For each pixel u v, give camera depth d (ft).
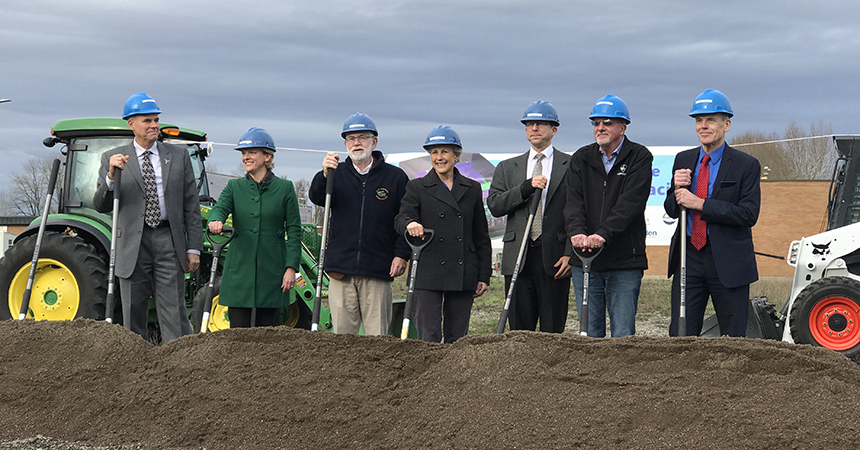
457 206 17.42
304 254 26.55
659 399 11.41
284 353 13.47
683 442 10.64
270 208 18.80
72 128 24.75
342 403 12.39
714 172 16.35
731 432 10.67
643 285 51.03
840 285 23.30
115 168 17.19
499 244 57.52
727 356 12.07
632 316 16.61
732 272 15.66
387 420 12.01
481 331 32.12
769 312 25.55
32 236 23.68
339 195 17.63
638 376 11.99
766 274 58.29
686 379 11.78
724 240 15.79
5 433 12.75
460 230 17.42
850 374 11.69
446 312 17.80
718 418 10.89
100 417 12.86
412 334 25.29
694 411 11.08
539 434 11.11
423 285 17.24
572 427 11.16
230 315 18.81
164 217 18.07
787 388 11.33
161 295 18.01
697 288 16.31
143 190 17.80
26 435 12.70
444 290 17.24
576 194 16.80
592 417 11.27
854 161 25.66
